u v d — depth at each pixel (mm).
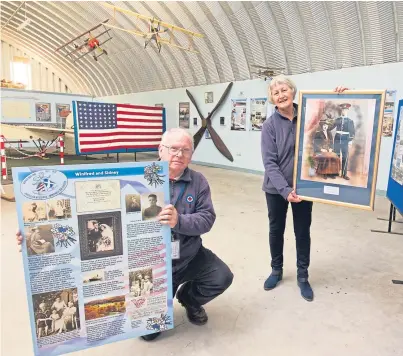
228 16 6746
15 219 3902
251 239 3285
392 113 5004
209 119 8242
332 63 5684
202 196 1697
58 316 1349
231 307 2070
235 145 7750
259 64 6910
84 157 10547
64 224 1305
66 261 1329
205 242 3184
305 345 1705
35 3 9547
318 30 5625
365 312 2012
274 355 1629
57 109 11297
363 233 3457
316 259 2805
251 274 2520
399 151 3061
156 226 1446
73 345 1390
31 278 1287
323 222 3842
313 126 1964
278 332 1816
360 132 1842
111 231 1377
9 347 1679
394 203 3104
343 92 1859
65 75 13938
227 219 3963
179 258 1654
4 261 2711
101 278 1394
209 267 1739
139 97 11078
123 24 8688
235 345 1706
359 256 2865
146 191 1407
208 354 1637
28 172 1228
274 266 2342
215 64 7812
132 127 7277
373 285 2352
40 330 1326
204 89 8422
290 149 2082
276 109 2127
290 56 6293
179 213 1642
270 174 2062
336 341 1737
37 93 10805
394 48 4855
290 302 2127
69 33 10578
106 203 1352
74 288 1357
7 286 2293
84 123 6473
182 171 1653
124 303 1450
